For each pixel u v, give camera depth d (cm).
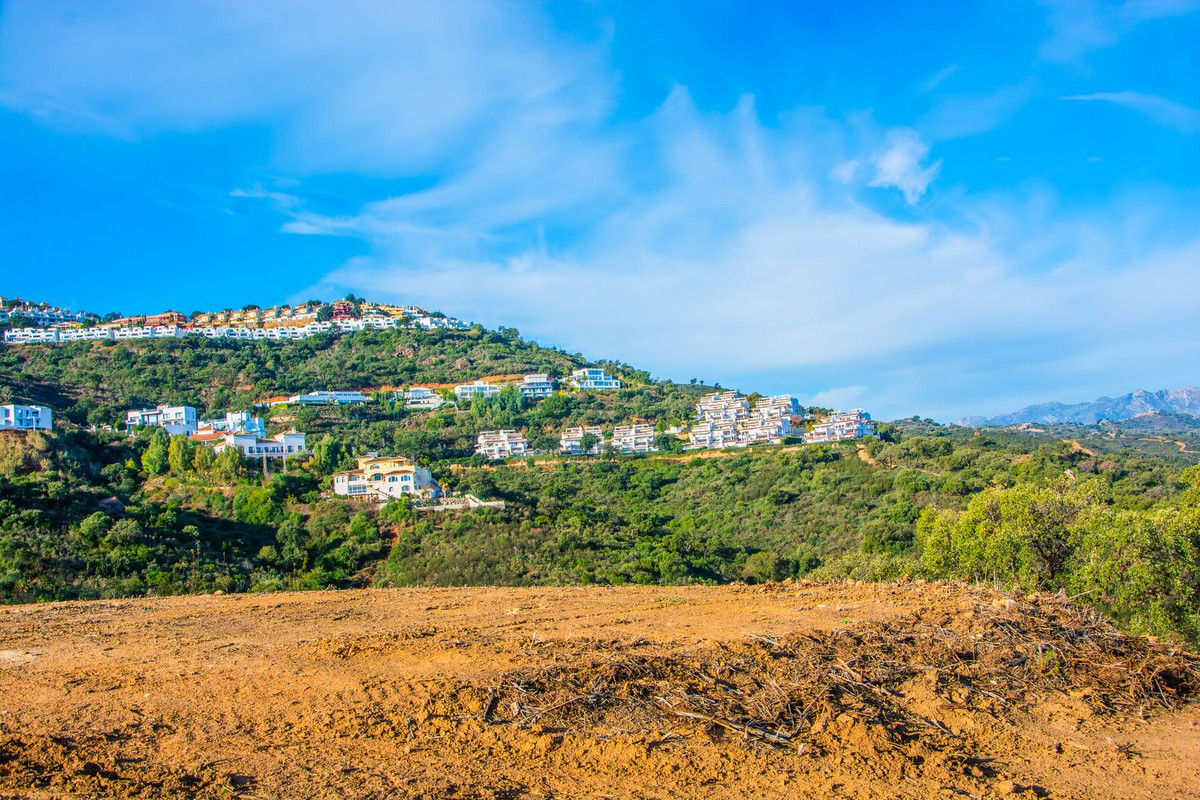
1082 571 1634
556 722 772
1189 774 794
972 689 964
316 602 1539
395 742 710
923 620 1173
